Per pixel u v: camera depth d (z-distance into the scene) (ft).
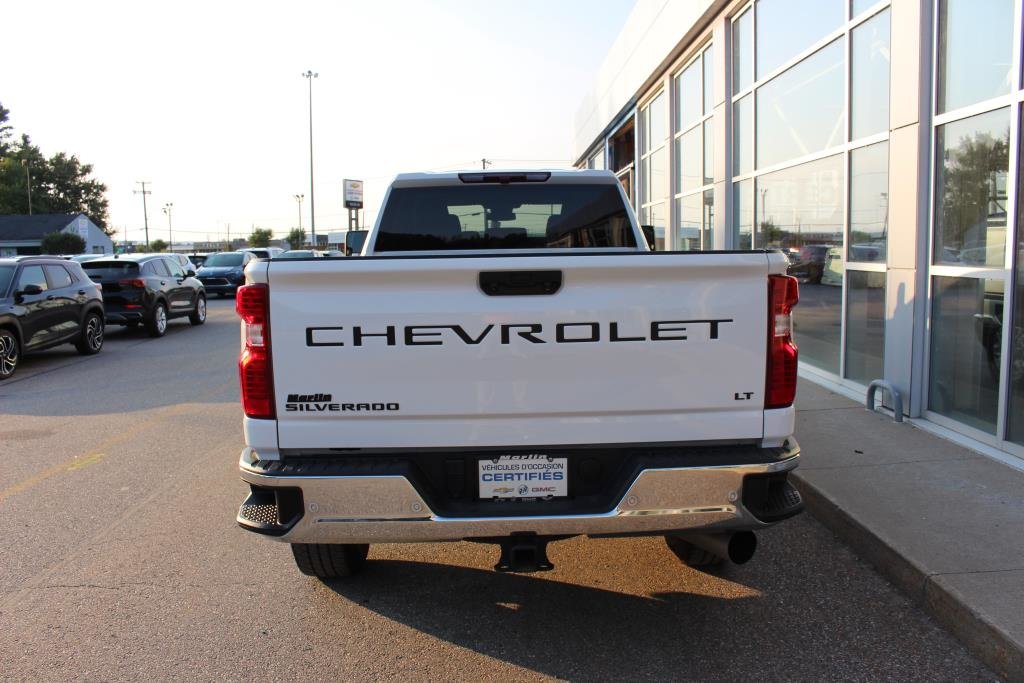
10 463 21.09
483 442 10.08
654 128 54.13
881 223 22.81
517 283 9.86
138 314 50.01
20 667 10.71
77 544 15.21
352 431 10.04
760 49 32.73
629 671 10.47
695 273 9.89
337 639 11.43
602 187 17.13
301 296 9.84
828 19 26.03
